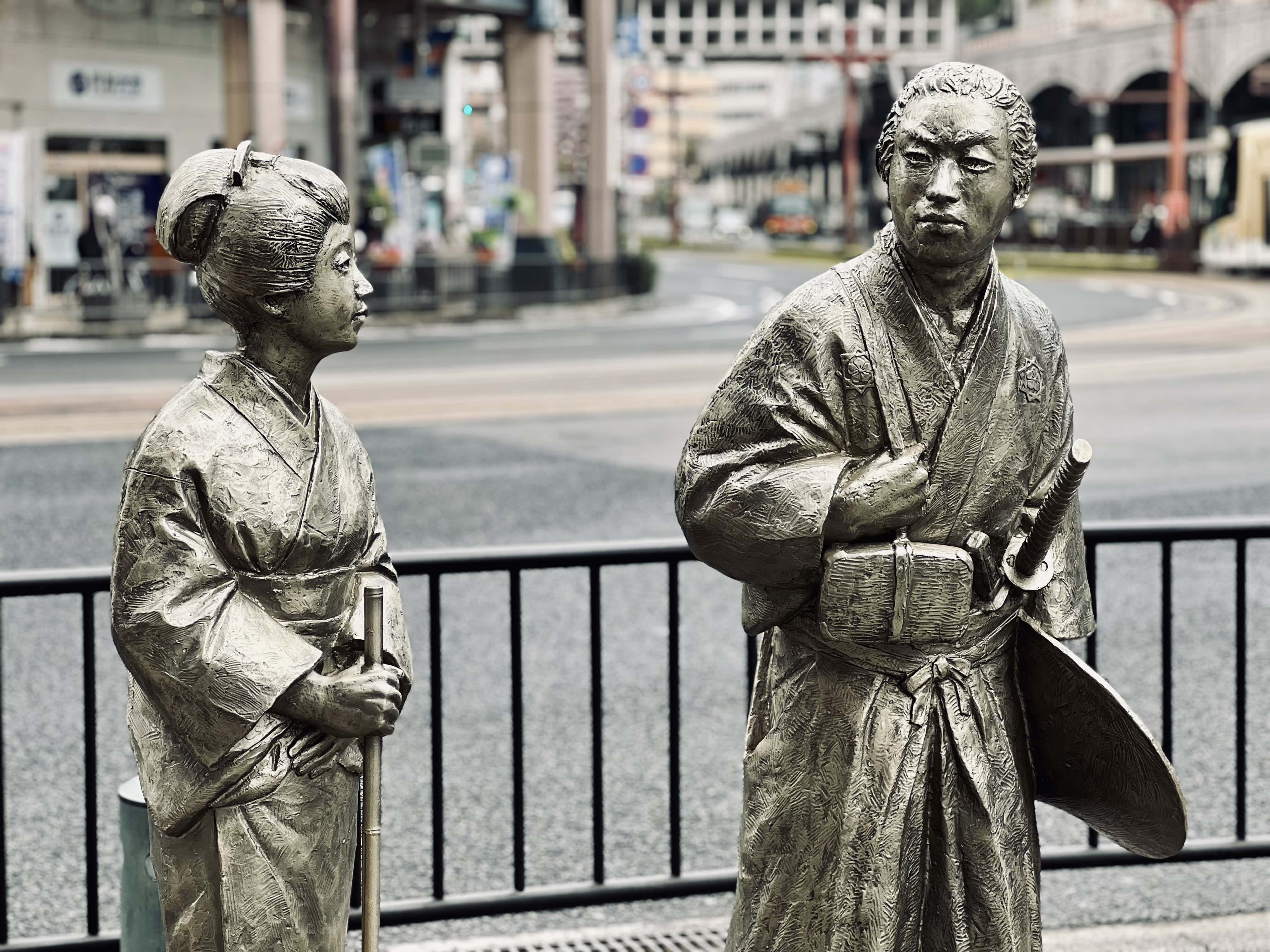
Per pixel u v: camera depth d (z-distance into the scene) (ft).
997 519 8.68
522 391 57.98
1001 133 8.13
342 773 8.09
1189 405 52.13
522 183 111.75
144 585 7.63
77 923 15.24
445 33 116.57
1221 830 17.06
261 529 7.72
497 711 21.74
